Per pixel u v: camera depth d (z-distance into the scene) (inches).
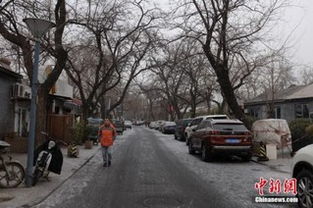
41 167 429.1
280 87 1572.3
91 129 1083.3
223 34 798.5
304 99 1242.0
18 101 843.4
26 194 377.4
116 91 2426.2
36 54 422.3
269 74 1685.5
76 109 1536.7
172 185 435.2
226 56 831.1
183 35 860.0
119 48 1179.9
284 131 740.7
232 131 660.7
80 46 936.9
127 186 429.7
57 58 604.1
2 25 583.5
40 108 581.3
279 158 704.4
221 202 347.6
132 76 1470.2
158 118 4702.3
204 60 1478.8
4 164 402.6
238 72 1336.1
